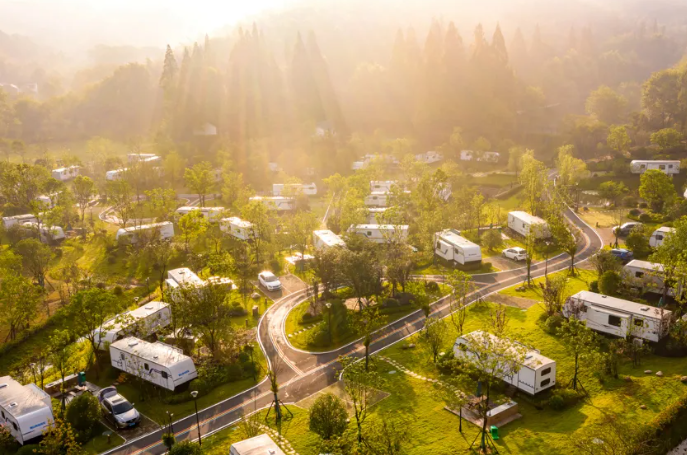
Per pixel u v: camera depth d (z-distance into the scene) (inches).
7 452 1891.0
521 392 2076.8
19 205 5083.7
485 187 6279.5
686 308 2588.6
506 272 3499.0
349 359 2235.5
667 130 6491.1
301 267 3695.9
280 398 2188.7
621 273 2906.0
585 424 1820.9
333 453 1689.2
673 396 1936.5
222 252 3506.4
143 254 3828.7
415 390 2174.0
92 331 2591.0
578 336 2124.8
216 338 2495.1
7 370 2578.7
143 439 1957.4
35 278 3395.7
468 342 2053.4
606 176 5807.1
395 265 3105.3
